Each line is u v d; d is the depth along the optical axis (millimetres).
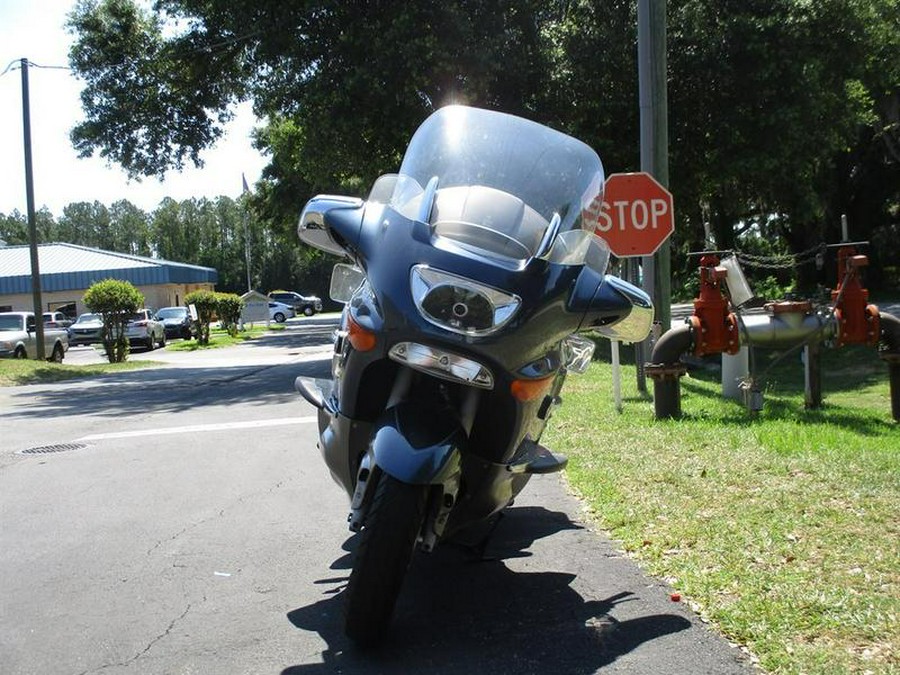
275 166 40594
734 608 3895
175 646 3848
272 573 4805
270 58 18484
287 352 27297
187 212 117438
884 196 37125
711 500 5602
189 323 42438
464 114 4629
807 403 10156
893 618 3660
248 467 7656
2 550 5332
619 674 3430
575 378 13039
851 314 9336
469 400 3844
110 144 22203
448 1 17109
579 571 4664
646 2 11891
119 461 8188
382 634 3652
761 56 17500
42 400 14781
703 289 8922
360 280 4504
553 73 18188
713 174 19391
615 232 9594
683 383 12398
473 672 3502
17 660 3734
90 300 26453
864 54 19203
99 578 4773
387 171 19984
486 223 3932
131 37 21656
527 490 6441
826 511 5137
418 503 3473
